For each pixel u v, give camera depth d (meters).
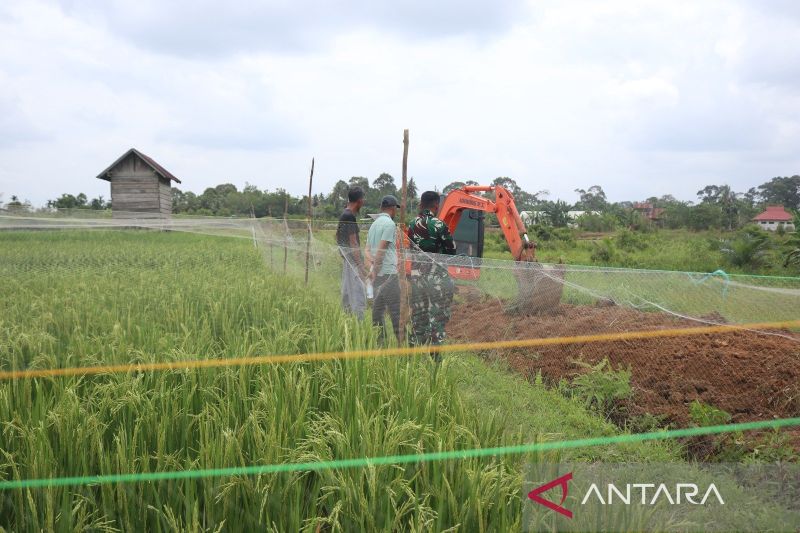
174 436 3.74
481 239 12.64
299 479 3.19
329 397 4.18
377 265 6.84
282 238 12.45
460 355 5.54
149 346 5.11
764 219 72.06
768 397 5.43
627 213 51.62
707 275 5.73
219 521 3.07
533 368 6.04
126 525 3.03
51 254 10.12
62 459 3.42
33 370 4.48
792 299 5.23
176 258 11.23
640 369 6.07
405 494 3.17
